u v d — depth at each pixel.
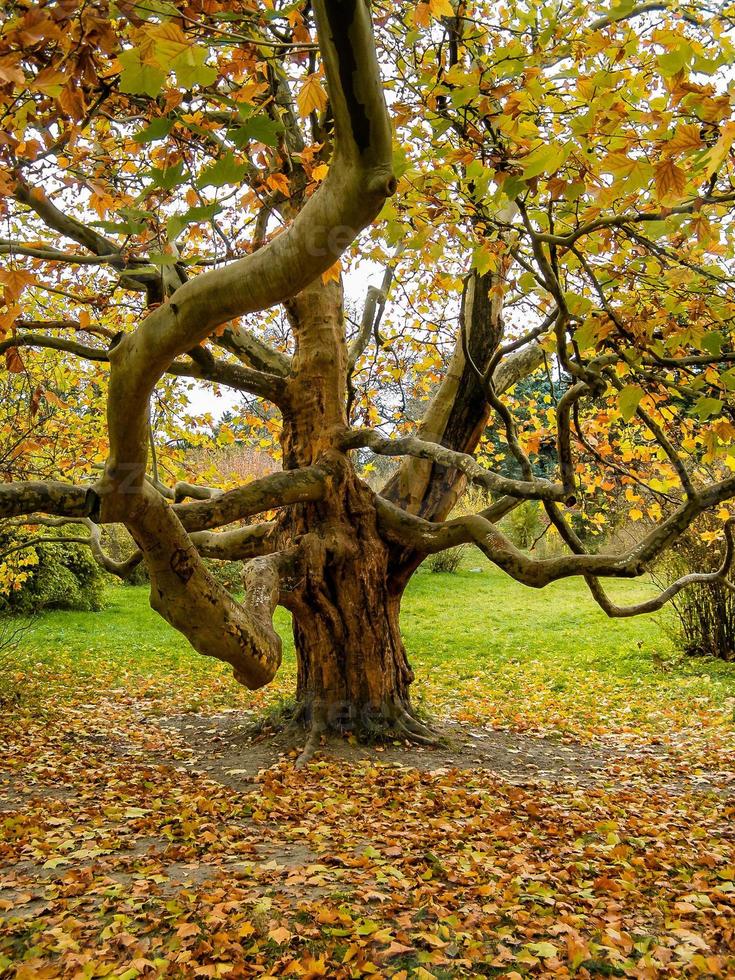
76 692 11.02
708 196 3.15
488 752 7.65
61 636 15.52
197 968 3.20
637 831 5.29
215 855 4.61
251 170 3.44
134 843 4.95
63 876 4.35
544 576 5.18
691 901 3.99
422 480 7.84
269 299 2.10
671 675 11.79
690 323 4.07
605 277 4.28
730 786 6.62
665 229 3.32
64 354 9.23
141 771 7.04
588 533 22.52
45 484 3.66
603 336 3.77
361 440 6.96
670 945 3.51
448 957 3.36
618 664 12.70
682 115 2.90
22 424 9.31
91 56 2.08
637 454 6.83
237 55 2.97
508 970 3.25
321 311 7.35
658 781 6.80
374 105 1.57
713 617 12.54
